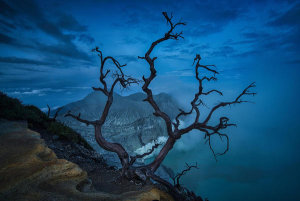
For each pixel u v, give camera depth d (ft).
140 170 20.53
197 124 20.86
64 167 13.35
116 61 20.66
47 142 26.27
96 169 23.04
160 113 20.48
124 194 12.15
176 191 19.53
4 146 15.89
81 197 10.48
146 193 12.51
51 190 10.70
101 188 17.33
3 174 10.95
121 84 20.72
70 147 27.86
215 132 20.66
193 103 21.70
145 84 20.01
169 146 21.48
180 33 19.03
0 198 8.73
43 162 13.21
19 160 13.04
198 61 20.83
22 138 18.52
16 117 28.43
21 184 10.25
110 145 20.59
